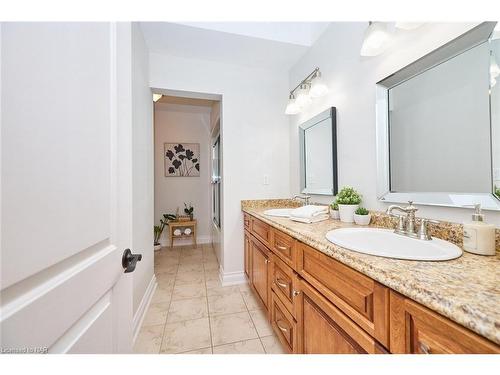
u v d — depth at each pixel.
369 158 1.26
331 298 0.78
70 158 0.45
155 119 3.67
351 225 1.20
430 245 0.78
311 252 0.91
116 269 0.66
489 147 0.74
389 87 1.13
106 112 0.62
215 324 1.56
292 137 2.33
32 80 0.36
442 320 0.43
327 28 1.66
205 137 3.88
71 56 0.47
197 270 2.58
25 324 0.34
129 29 0.77
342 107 1.49
